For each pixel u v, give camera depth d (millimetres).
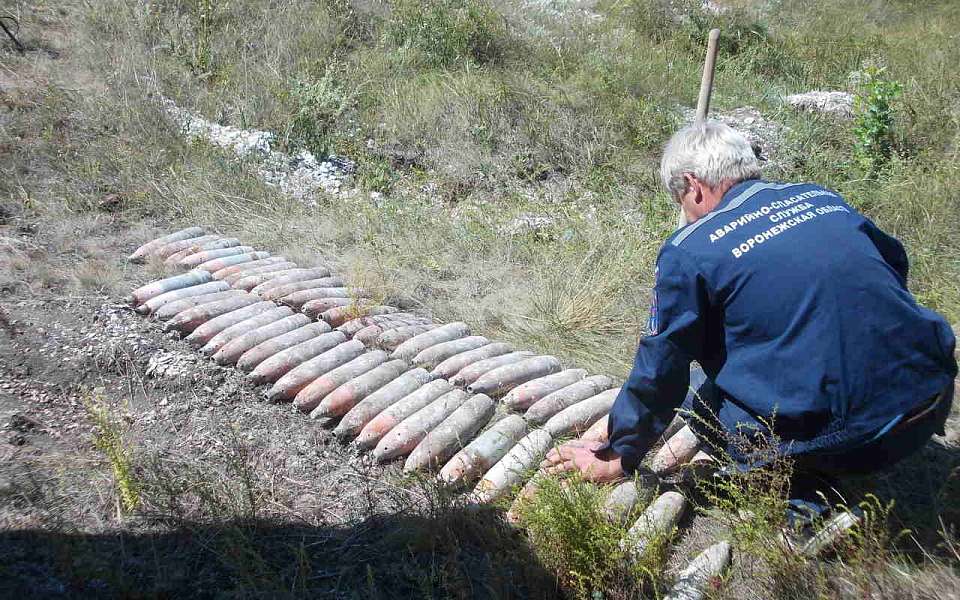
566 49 7922
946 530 2555
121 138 5328
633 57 8133
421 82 6789
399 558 2525
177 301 3770
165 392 3303
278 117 5980
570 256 4559
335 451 3068
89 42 6348
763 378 2305
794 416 2268
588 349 3785
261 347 3479
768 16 11109
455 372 3463
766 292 2244
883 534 2355
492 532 2545
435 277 4430
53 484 2686
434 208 5285
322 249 4625
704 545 2594
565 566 2354
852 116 7043
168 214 4844
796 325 2229
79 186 4863
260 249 4629
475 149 5992
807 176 5855
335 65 6664
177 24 6883
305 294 3967
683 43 9180
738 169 2461
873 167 5801
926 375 2234
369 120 6223
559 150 6152
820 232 2277
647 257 4449
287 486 2846
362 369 3391
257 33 7051
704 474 2838
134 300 3852
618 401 2525
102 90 5777
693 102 7438
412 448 3020
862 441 2246
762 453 2354
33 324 3574
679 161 2506
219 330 3627
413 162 5918
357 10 7852
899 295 2242
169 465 2854
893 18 11570
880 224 4855
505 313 4062
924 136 6199
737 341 2352
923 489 2773
